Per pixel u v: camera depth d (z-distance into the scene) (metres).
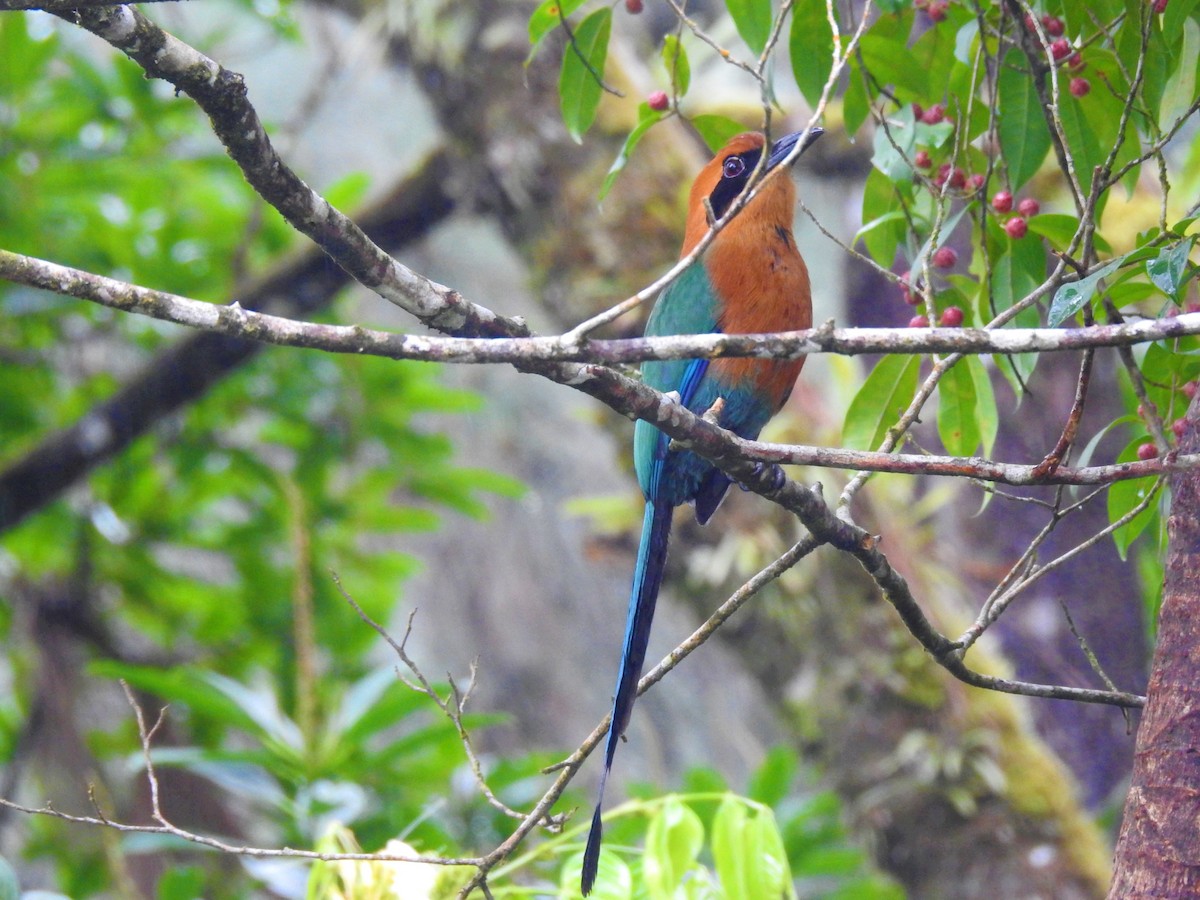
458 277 21.69
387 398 13.21
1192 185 8.08
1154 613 6.74
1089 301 5.18
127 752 11.77
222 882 10.59
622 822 8.94
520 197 11.77
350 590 12.77
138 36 3.68
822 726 10.75
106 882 10.86
